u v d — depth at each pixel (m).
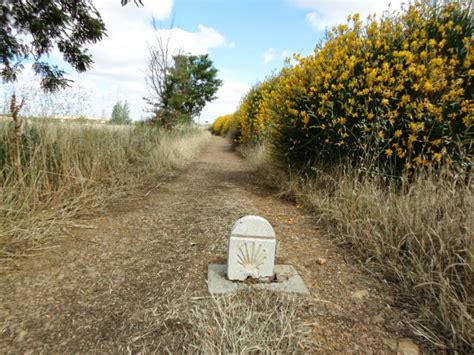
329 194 3.44
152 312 1.62
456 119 2.79
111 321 1.56
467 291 1.54
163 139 7.29
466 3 3.10
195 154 9.93
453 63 2.73
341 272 2.08
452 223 1.90
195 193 4.44
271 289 1.81
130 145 5.86
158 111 9.32
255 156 7.34
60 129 4.00
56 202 3.04
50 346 1.38
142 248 2.49
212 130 34.94
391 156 3.19
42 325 1.53
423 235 1.98
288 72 4.27
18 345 1.39
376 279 1.97
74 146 4.08
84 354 1.34
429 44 2.85
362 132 3.19
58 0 4.15
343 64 3.46
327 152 3.75
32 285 1.90
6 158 3.06
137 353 1.34
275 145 4.56
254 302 1.66
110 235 2.77
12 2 3.78
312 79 3.75
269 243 1.91
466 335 1.33
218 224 2.98
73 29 4.59
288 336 1.37
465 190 2.12
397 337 1.44
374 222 2.45
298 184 4.05
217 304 1.59
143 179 5.12
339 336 1.44
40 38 4.38
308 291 1.82
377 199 2.58
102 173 4.21
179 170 6.73
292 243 2.58
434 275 1.71
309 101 3.70
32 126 3.76
